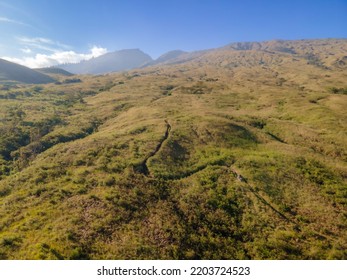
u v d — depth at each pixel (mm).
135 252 28484
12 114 105125
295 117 97188
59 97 161625
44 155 61438
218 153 58719
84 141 66375
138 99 141000
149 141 62344
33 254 26875
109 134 70688
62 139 77875
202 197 40688
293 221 36625
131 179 44312
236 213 38031
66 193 39969
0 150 68125
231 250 31219
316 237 33219
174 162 53406
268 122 88312
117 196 38656
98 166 49094
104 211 35000
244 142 67500
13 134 79000
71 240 29297
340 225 35688
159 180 45094
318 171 50656
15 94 160625
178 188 43594
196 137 68062
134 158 52750
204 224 35188
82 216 33844
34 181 45500
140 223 33906
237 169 50594
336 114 93938
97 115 109250
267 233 33781
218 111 102000
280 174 48844
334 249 30656
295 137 74125
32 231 31328
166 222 34312
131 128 74688
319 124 85188
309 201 41219
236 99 134750
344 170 51844
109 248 28891
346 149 65062
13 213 35906
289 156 57062
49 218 33781
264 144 67938
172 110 101125
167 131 70812
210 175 47969
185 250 30391
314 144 69188
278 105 116375
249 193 42500
